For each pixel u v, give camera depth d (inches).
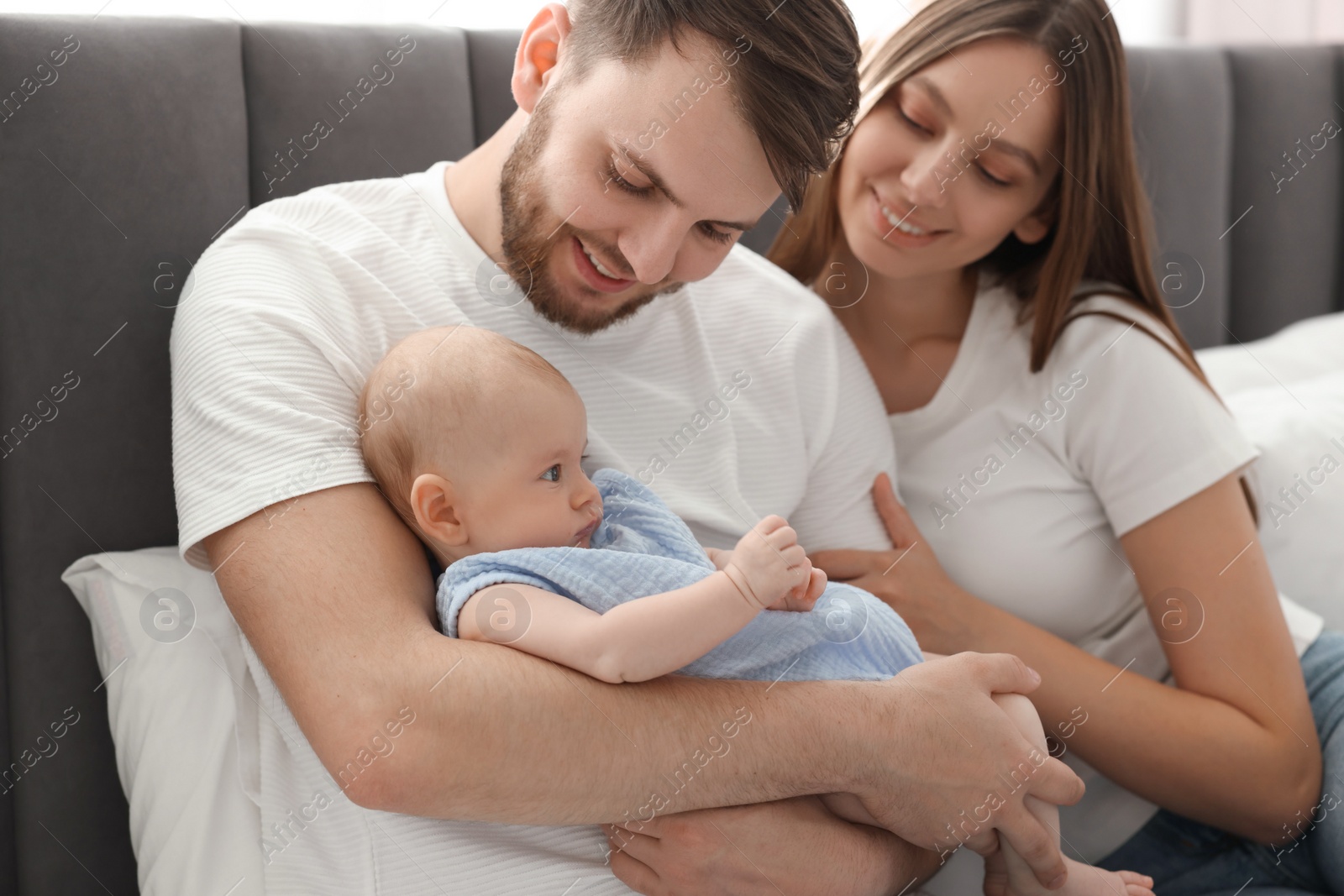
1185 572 44.8
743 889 33.3
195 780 36.3
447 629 32.8
